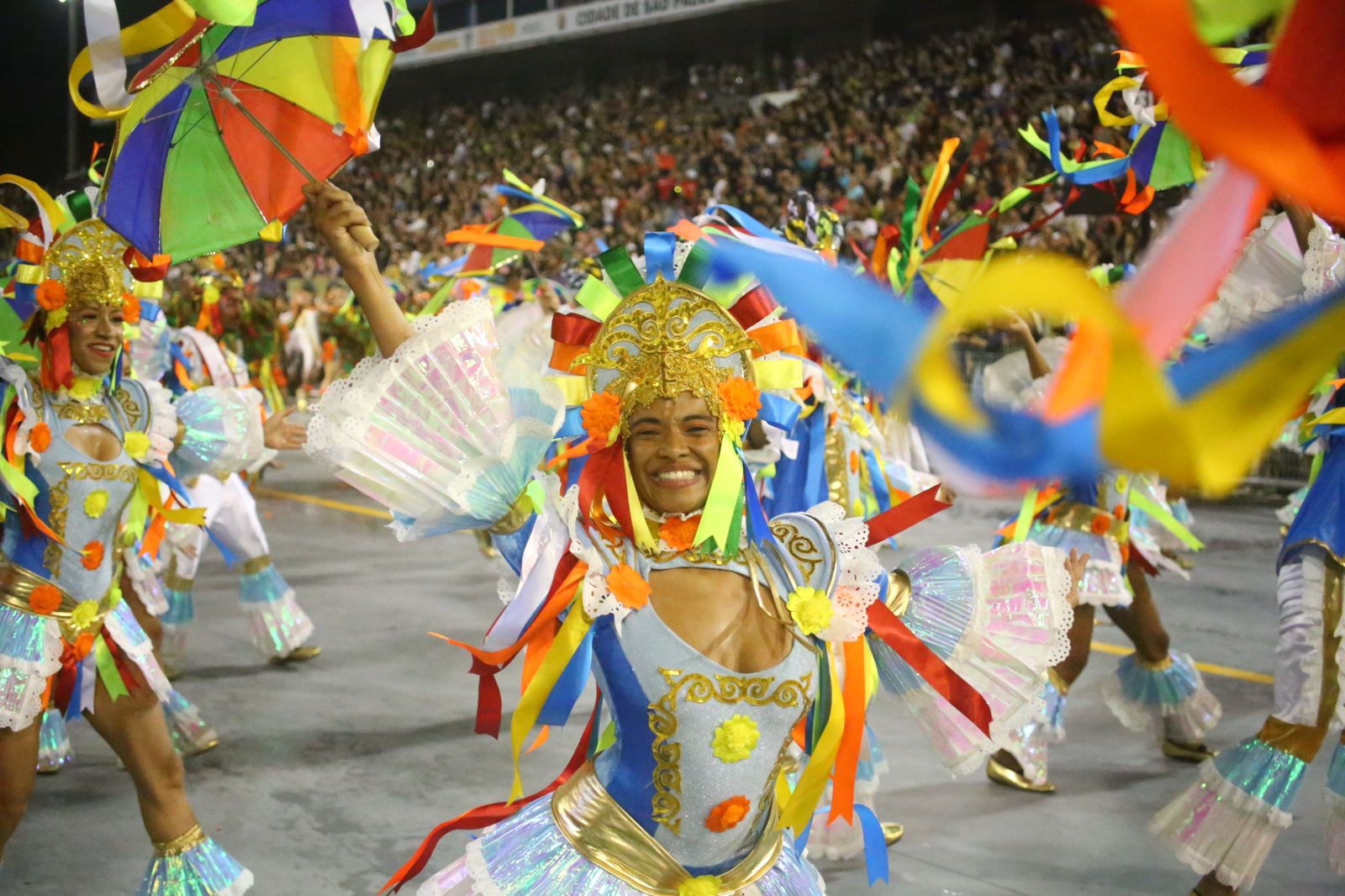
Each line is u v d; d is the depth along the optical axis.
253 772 4.68
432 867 3.86
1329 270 3.05
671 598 2.06
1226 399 0.39
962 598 2.31
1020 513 4.59
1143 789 4.60
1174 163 3.55
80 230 3.30
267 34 2.04
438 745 5.02
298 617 6.16
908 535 9.98
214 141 2.25
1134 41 0.37
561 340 2.21
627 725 2.07
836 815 2.17
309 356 18.81
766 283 0.42
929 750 5.04
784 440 3.88
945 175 4.66
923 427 0.39
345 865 3.87
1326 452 3.50
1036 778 4.56
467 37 27.53
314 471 14.37
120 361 3.49
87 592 3.25
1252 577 8.49
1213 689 5.84
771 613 2.07
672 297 2.07
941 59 20.52
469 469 2.12
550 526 2.09
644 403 2.06
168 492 3.96
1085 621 4.54
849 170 18.50
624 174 22.94
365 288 2.21
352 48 2.13
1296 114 0.39
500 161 26.34
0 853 3.22
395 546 9.55
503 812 2.29
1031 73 18.78
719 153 21.44
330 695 5.69
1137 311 0.41
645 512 2.14
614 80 28.08
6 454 3.13
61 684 3.21
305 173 2.24
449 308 2.16
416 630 6.93
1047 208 12.25
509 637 2.06
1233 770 3.38
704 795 2.04
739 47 25.67
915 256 4.57
